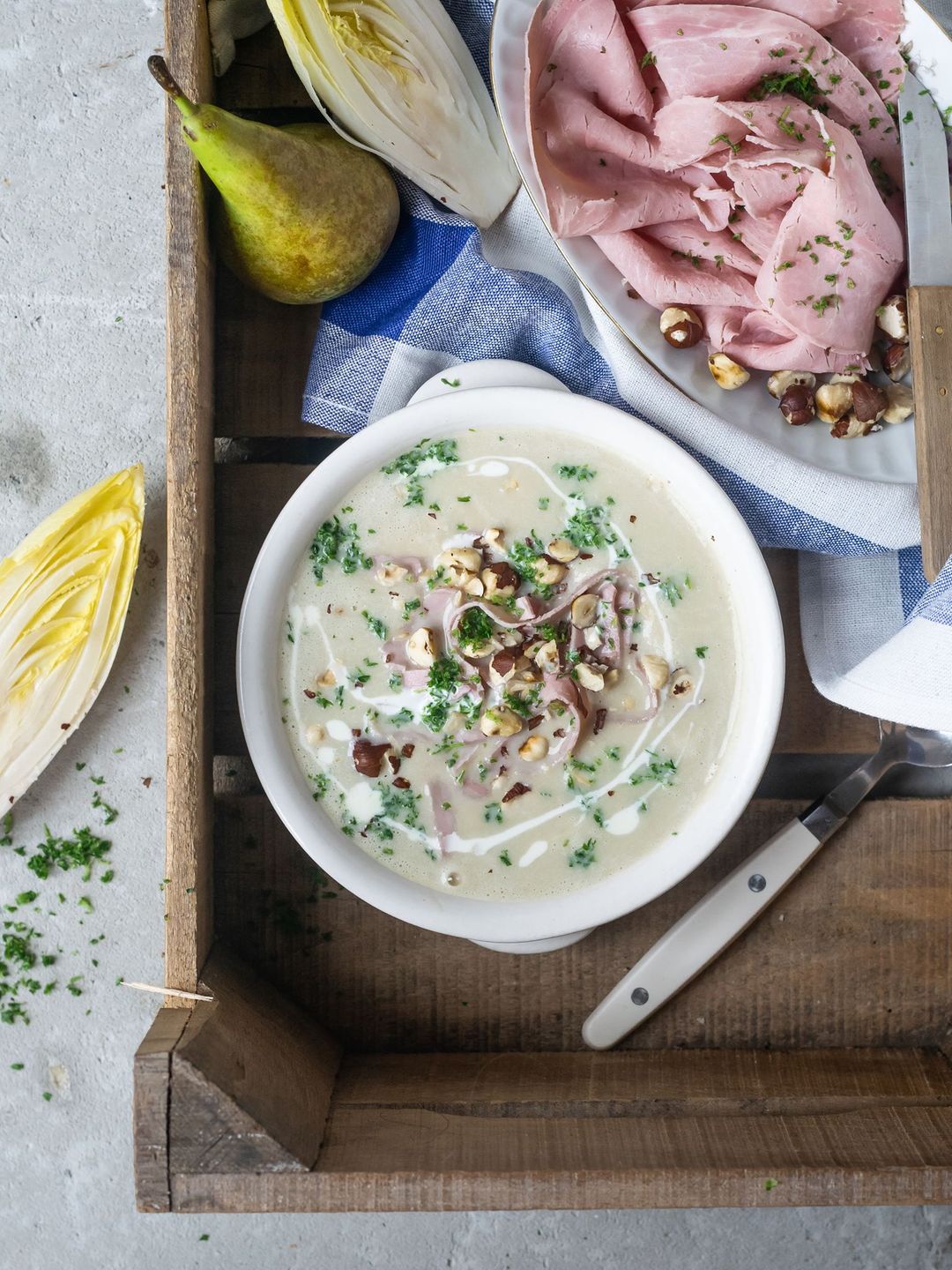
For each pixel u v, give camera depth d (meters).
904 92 0.50
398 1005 0.55
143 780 0.59
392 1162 0.47
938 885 0.54
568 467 0.51
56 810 0.59
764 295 0.50
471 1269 0.61
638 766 0.50
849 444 0.52
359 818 0.51
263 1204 0.47
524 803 0.50
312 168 0.49
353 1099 0.51
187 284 0.50
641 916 0.55
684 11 0.50
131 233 0.60
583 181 0.51
